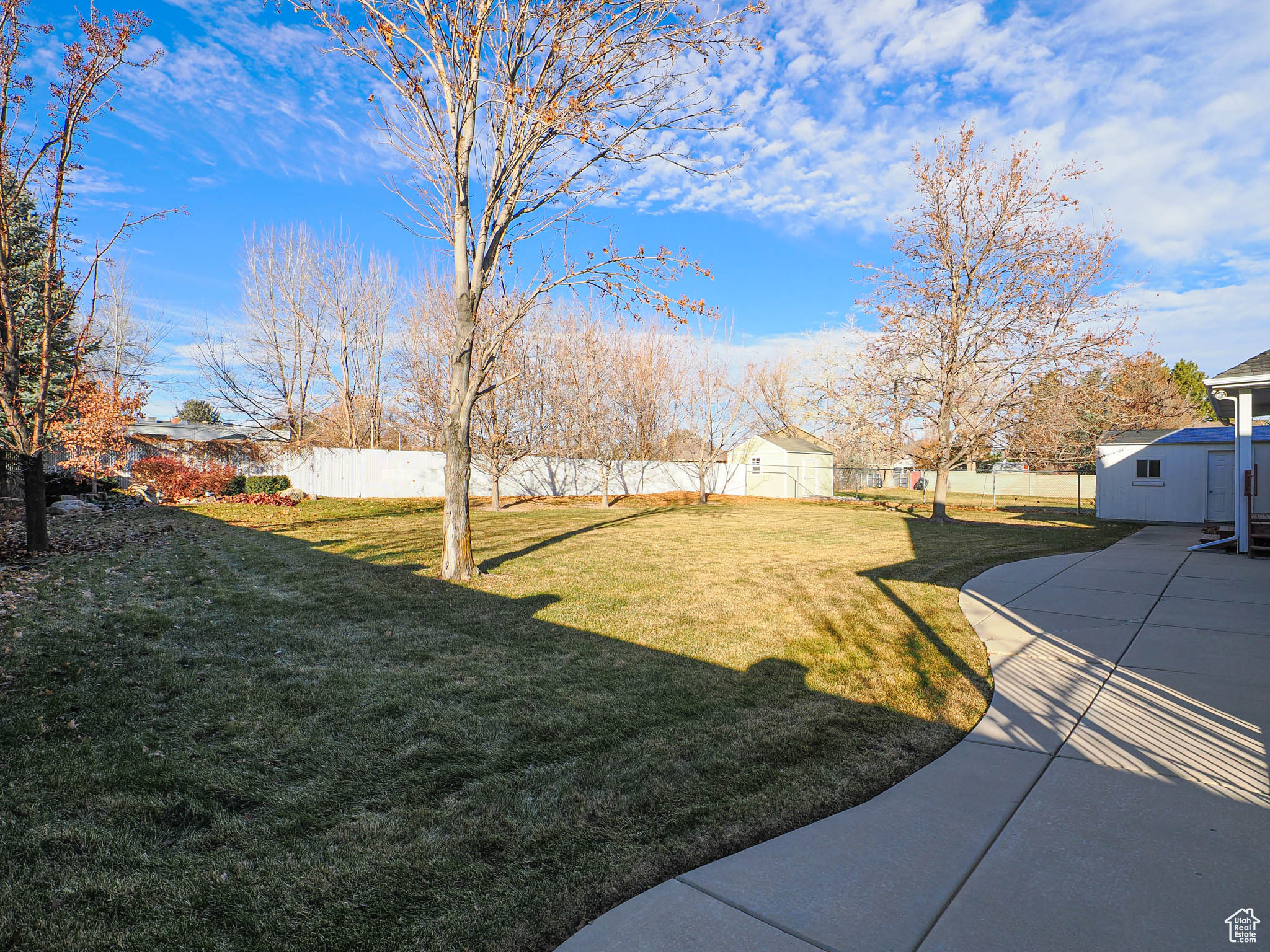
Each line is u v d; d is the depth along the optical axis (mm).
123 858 2633
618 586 8320
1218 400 12516
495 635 6047
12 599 6594
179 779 3283
